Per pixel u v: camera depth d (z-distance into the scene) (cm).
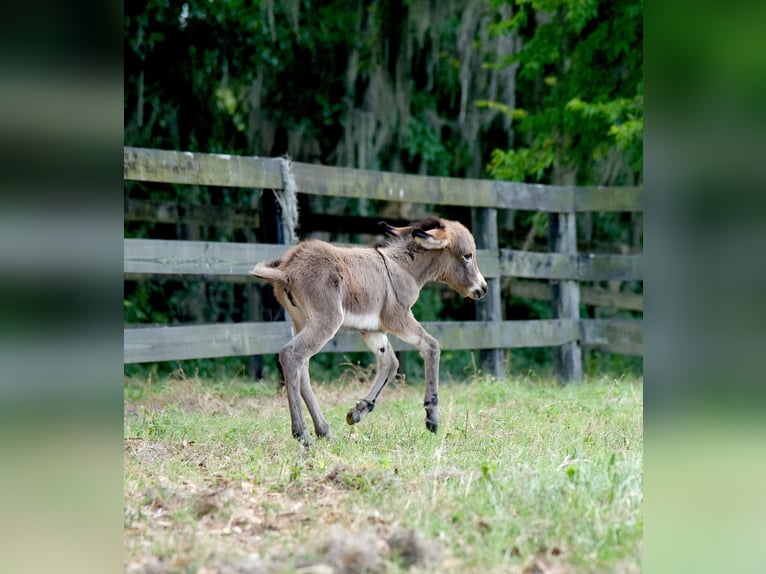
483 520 432
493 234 1146
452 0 1486
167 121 1386
